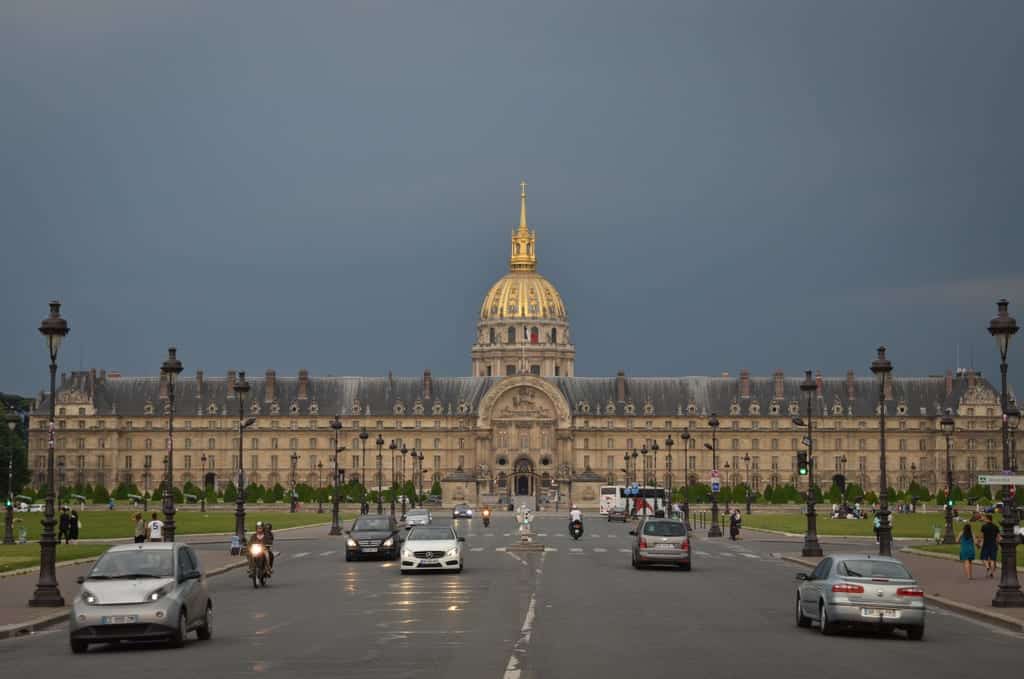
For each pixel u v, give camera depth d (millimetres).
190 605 46844
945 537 123250
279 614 57281
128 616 44969
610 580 76625
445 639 47125
